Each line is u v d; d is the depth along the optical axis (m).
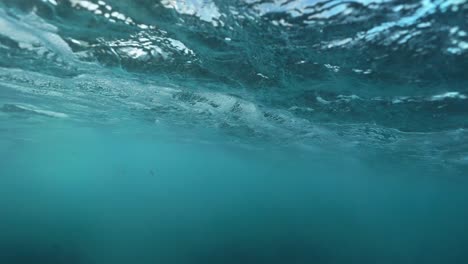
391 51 7.65
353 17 6.54
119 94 15.58
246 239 34.91
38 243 28.47
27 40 9.45
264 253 29.78
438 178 38.06
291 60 9.02
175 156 54.31
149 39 8.82
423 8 6.04
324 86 10.88
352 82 10.01
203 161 58.12
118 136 34.41
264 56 9.03
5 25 8.51
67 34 8.81
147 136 32.97
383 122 14.56
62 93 15.79
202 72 11.18
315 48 7.96
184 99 15.55
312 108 14.01
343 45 7.66
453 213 112.56
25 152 45.53
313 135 20.64
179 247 30.30
